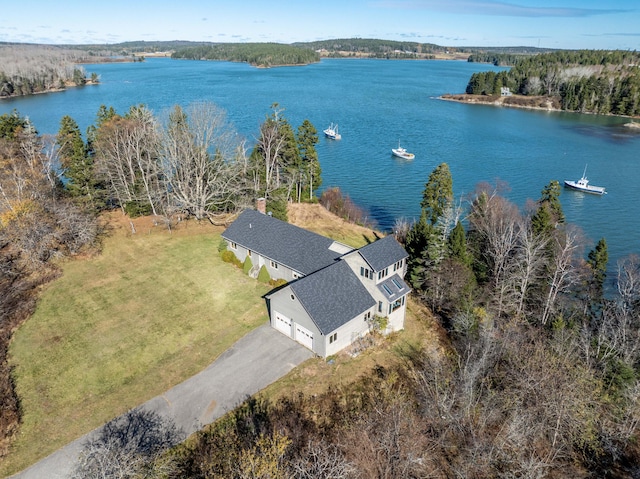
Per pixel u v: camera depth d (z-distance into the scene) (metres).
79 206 56.09
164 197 60.34
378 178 88.94
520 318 40.62
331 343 33.38
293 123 131.88
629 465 25.48
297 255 41.62
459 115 155.00
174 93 176.62
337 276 35.72
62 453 25.08
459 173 92.88
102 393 29.52
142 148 59.00
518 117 154.38
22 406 28.11
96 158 59.69
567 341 33.00
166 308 38.81
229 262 47.03
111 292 40.88
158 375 31.25
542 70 187.12
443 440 24.81
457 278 40.41
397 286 37.34
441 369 29.52
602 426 26.62
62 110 133.38
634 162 103.44
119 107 138.25
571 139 124.06
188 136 56.12
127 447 23.69
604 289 49.34
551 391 25.84
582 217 72.75
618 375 29.52
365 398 29.66
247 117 130.38
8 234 44.38
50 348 33.31
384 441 21.55
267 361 32.91
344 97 183.12
